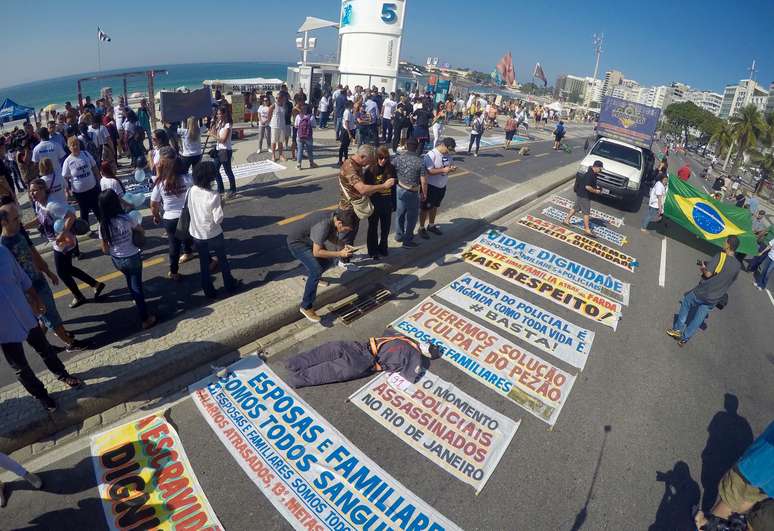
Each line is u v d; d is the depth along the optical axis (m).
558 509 3.78
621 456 4.42
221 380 4.74
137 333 5.26
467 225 9.39
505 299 7.00
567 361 5.74
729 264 5.91
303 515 3.51
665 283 8.56
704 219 10.94
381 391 4.79
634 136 17.20
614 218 12.34
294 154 13.73
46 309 4.44
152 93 17.45
